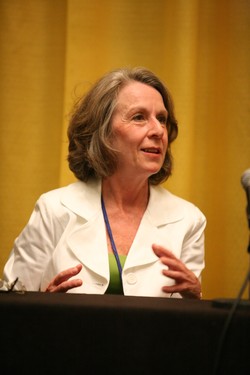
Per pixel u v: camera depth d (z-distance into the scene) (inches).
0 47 206.7
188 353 75.3
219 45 208.2
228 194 205.0
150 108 141.6
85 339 76.2
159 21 208.1
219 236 204.4
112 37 207.0
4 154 205.6
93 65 205.0
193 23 203.5
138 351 75.7
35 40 208.4
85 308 76.7
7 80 206.8
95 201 144.2
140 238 137.5
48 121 207.9
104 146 141.4
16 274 139.0
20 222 204.5
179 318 75.8
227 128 206.7
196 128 207.6
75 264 132.2
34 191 205.9
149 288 129.7
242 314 74.9
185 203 153.6
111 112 142.6
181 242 140.9
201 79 209.0
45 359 76.2
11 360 76.2
